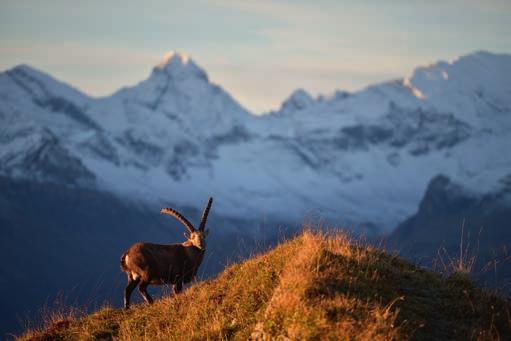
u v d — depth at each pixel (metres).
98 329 66.06
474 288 54.56
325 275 53.12
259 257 64.75
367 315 47.91
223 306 59.62
